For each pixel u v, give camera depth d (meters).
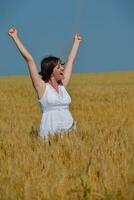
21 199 5.30
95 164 6.33
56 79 8.89
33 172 6.04
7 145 8.22
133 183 5.18
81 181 5.46
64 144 7.79
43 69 8.82
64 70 9.15
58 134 8.52
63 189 5.32
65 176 5.68
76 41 9.34
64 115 8.96
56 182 5.43
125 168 6.07
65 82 9.08
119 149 7.30
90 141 8.25
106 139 8.67
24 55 8.66
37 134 9.41
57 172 5.95
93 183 5.51
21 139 8.73
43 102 8.88
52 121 8.89
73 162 6.74
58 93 8.91
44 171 6.08
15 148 7.84
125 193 5.10
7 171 6.30
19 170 6.20
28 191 5.20
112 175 5.68
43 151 7.33
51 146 7.74
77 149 7.39
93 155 6.89
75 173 6.07
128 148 7.55
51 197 5.18
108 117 21.59
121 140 8.21
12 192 5.25
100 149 7.36
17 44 8.61
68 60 9.25
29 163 6.48
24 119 21.81
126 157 6.75
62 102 8.91
